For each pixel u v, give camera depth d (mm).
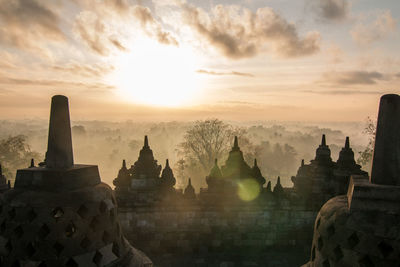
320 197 11414
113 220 5891
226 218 11148
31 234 5039
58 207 5156
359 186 4809
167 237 10938
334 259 4867
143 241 10820
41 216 5066
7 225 5203
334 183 11547
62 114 5730
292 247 11258
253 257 10727
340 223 4844
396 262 4270
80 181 5625
